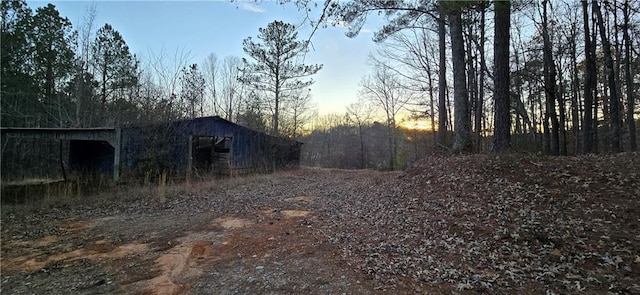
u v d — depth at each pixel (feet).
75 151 46.01
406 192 25.39
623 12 41.27
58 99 55.31
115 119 51.93
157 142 38.81
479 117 46.47
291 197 30.12
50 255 15.06
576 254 12.17
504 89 26.48
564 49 50.24
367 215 20.61
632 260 11.34
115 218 22.56
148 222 21.21
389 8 27.43
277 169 62.85
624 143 61.21
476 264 12.12
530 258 12.29
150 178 36.68
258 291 10.53
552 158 23.34
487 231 14.98
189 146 43.88
